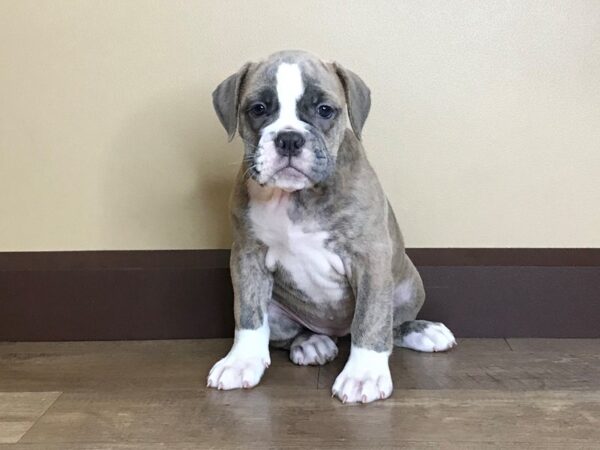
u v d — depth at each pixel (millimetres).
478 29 594
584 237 621
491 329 605
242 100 497
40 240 641
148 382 526
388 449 418
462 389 497
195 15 602
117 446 431
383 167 617
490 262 602
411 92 605
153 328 620
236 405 482
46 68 612
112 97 616
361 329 504
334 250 514
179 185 629
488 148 611
